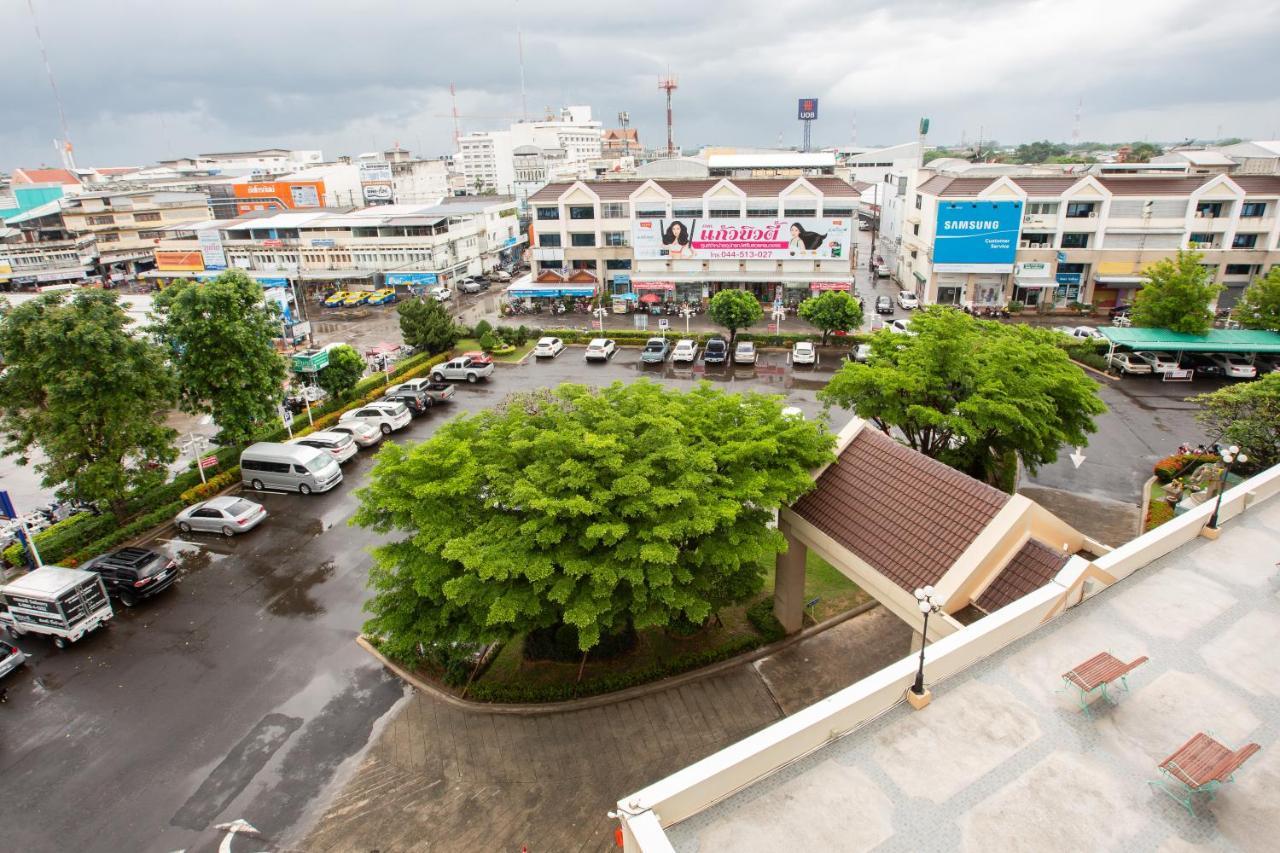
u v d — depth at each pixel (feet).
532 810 56.03
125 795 58.70
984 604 53.36
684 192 232.12
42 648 78.07
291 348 193.26
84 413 92.32
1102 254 205.16
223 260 285.43
